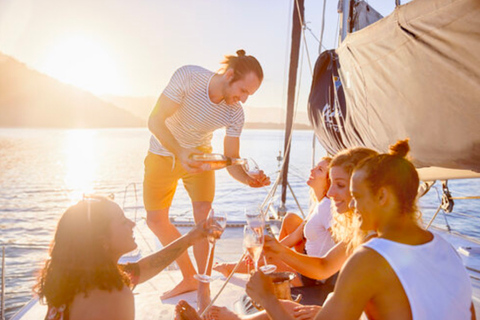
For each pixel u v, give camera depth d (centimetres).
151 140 291
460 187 2183
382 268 118
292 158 5075
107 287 142
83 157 6806
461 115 199
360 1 462
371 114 296
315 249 289
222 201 2112
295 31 466
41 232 1730
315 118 453
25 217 2091
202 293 273
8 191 3108
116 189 3050
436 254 123
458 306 122
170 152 281
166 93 265
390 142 271
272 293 161
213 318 215
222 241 494
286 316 154
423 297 117
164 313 275
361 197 133
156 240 506
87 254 141
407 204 127
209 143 297
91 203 146
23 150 8681
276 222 513
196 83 261
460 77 196
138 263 196
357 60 316
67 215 143
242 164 275
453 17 196
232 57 257
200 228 204
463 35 191
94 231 142
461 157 205
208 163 254
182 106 270
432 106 219
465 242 447
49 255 147
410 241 124
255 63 254
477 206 1622
